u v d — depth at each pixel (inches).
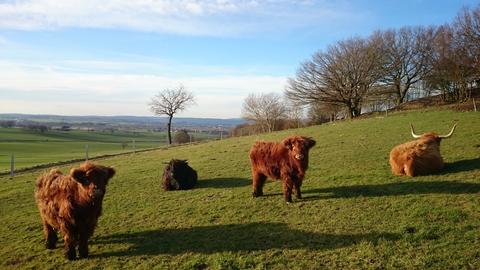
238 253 374.0
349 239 381.1
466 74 2140.7
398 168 592.7
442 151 708.7
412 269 315.3
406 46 2620.6
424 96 2672.2
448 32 2331.4
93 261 388.5
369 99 2551.7
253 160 557.3
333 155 836.0
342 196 518.3
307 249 369.7
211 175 770.2
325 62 2999.5
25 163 1493.6
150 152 1496.1
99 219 524.7
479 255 325.1
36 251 427.8
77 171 374.0
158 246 413.1
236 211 505.4
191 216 504.7
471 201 442.6
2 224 541.0
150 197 629.9
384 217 426.0
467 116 1247.5
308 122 3184.1
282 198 540.1
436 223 393.7
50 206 395.5
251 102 3459.6
